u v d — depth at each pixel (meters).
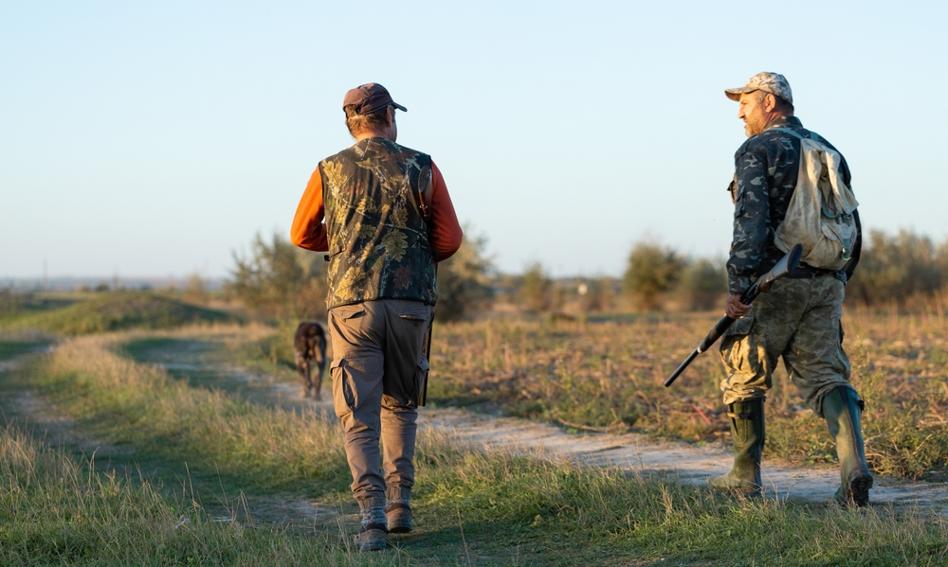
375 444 5.03
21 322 44.88
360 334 5.02
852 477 4.86
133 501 5.82
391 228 5.04
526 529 5.25
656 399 10.77
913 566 3.83
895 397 9.70
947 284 37.41
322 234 5.38
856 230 5.13
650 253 51.62
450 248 5.22
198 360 22.75
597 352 18.28
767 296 5.11
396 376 5.19
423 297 5.08
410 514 5.36
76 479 6.41
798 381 5.23
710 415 9.52
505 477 6.17
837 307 5.12
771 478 6.41
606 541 4.83
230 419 10.30
